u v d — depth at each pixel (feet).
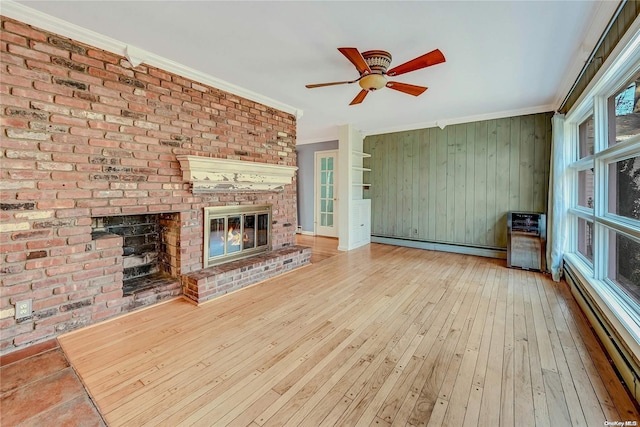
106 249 7.98
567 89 10.58
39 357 6.31
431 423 4.56
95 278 7.79
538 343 6.89
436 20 6.73
